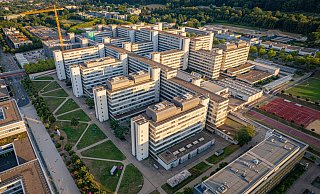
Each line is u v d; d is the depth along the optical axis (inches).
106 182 5369.1
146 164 5940.0
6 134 6412.4
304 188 5270.7
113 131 7180.1
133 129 5821.9
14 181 4623.5
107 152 6294.3
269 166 4793.3
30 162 5123.0
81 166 5615.2
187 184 5339.6
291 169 5620.1
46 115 7618.1
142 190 5182.1
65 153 6250.0
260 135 7057.1
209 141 6491.1
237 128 7199.8
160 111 5851.4
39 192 4392.2
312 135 7057.1
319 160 6067.9
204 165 5925.2
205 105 6835.6
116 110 7559.1
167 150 6082.7
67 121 7623.0
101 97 7283.5
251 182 4436.5
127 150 6402.6
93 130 7185.0
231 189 4284.0
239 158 5022.1
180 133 6363.2
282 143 5487.2
